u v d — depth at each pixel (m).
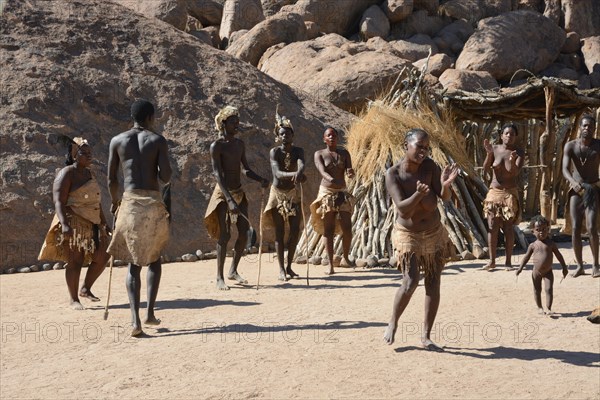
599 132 21.89
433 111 18.94
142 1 37.56
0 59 20.20
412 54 38.47
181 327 9.77
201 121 20.83
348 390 7.03
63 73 20.33
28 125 18.66
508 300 10.89
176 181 19.14
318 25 40.66
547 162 20.69
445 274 13.57
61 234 11.32
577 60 41.00
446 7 43.03
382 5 41.91
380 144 17.28
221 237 12.74
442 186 8.22
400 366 7.75
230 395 6.96
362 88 27.41
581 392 6.91
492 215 13.94
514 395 6.85
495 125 22.53
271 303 11.24
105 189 18.41
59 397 7.12
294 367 7.77
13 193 17.20
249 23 40.44
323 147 21.91
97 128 19.58
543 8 44.22
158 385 7.34
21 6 22.06
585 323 9.52
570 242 17.48
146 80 21.31
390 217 15.96
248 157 20.48
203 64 22.92
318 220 14.43
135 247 9.42
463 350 8.34
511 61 38.03
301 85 28.55
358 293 11.95
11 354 8.73
